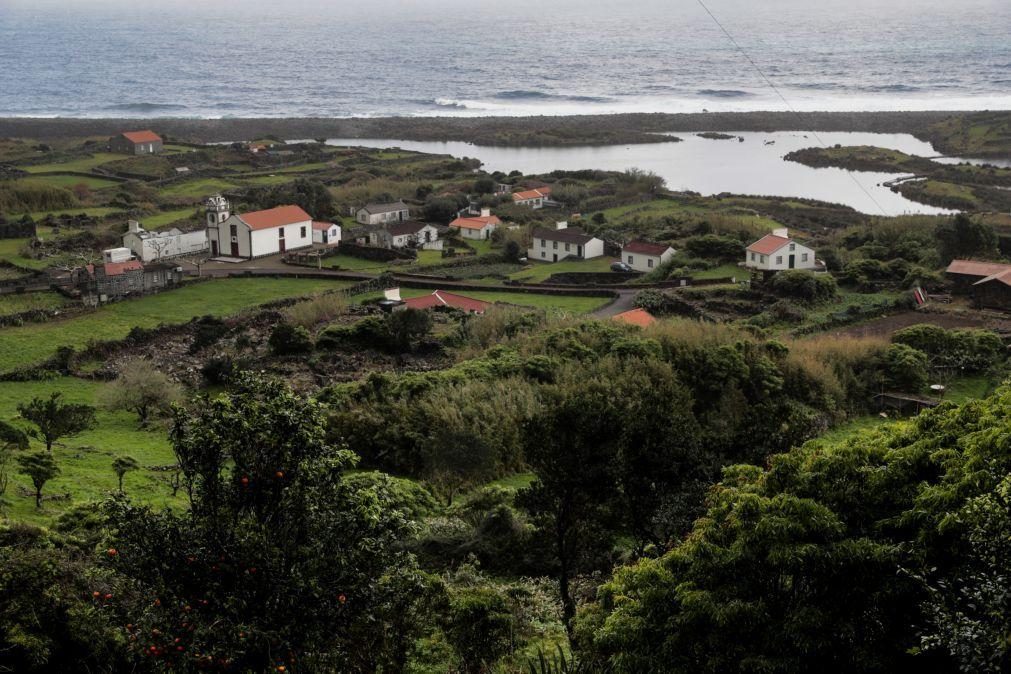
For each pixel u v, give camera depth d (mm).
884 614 28203
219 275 129875
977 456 30406
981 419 34969
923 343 92188
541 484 40625
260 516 27156
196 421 27859
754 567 29734
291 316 105500
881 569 28328
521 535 46719
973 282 114125
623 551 44750
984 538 25703
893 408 82000
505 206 189250
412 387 72625
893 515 31344
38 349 97188
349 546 27281
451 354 91562
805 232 168250
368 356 92688
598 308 114125
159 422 74812
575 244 147250
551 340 86812
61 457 61125
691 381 79500
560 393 69438
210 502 27203
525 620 37688
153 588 26234
